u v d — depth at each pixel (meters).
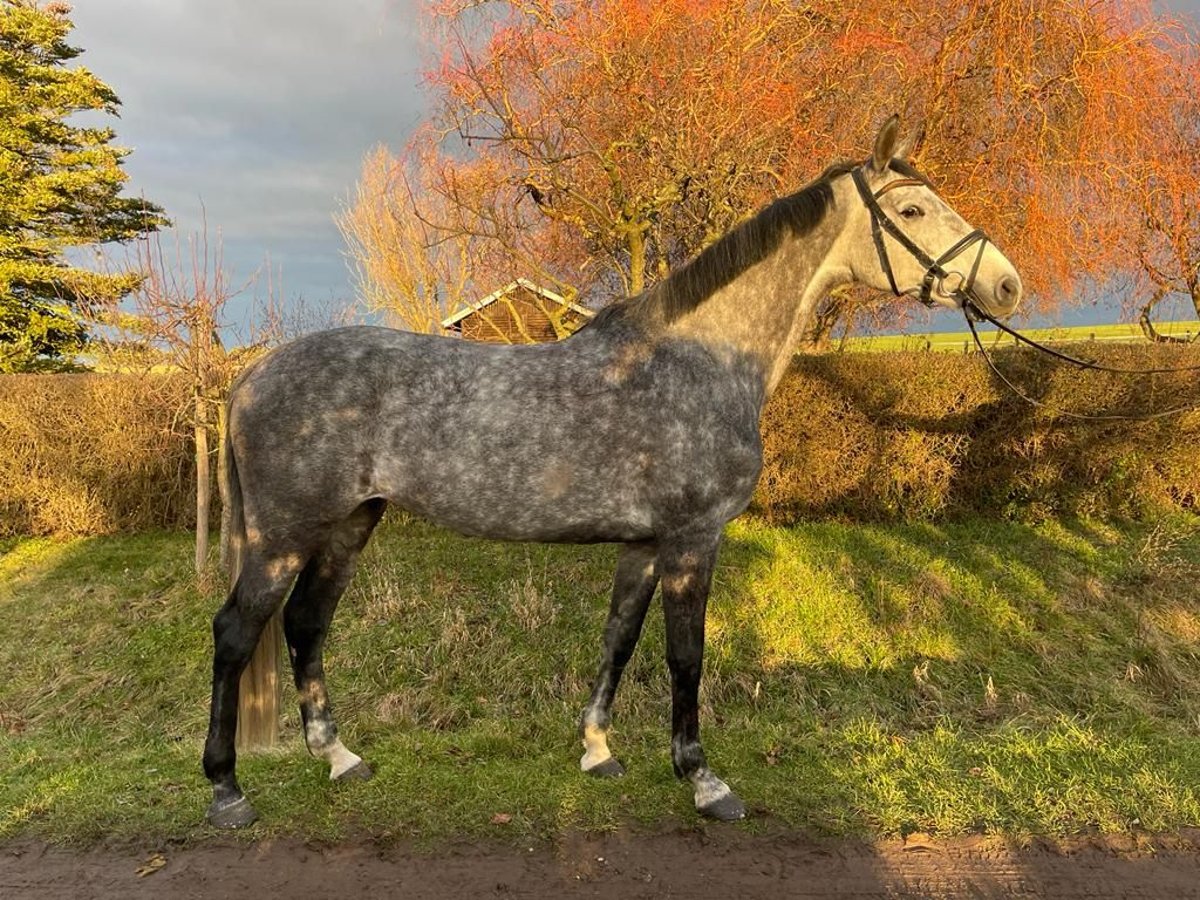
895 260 2.72
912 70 6.38
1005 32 6.36
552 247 6.95
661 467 2.55
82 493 6.88
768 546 5.66
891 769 2.92
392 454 2.54
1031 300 7.22
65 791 2.79
